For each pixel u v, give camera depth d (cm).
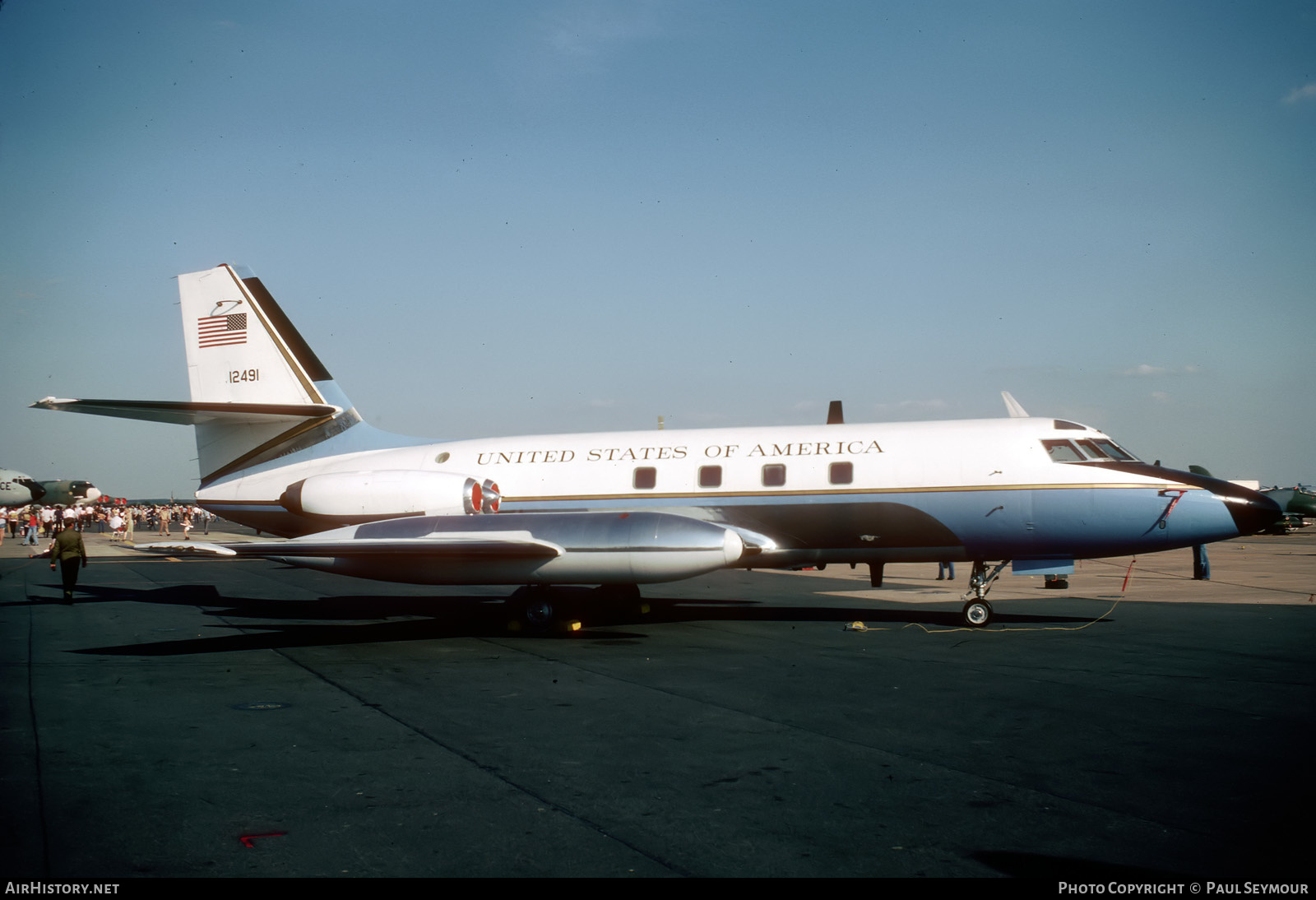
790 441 1524
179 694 928
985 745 718
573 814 561
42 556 3409
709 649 1205
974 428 1465
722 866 478
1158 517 1356
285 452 1795
